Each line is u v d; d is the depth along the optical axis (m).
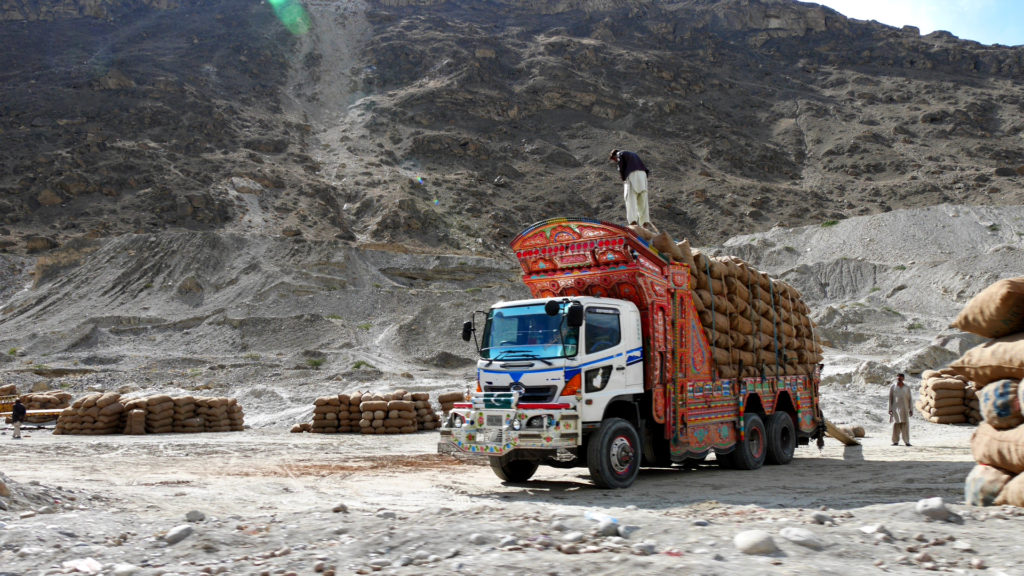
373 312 67.12
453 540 5.41
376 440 21.12
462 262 84.25
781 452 14.26
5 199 97.62
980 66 193.50
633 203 13.76
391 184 116.12
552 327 10.71
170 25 182.75
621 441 10.73
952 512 6.18
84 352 59.09
